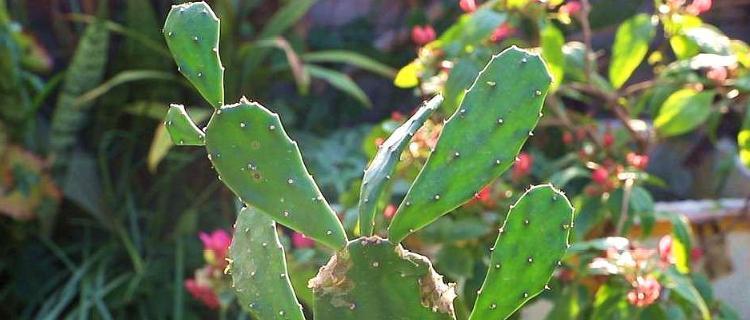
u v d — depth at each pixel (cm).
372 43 448
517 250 155
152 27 402
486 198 240
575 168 265
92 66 381
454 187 149
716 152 357
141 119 399
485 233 237
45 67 391
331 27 458
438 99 152
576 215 243
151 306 353
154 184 397
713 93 246
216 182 387
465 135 149
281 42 368
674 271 228
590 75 255
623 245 221
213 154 152
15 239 378
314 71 385
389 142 154
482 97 149
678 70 248
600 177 242
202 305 354
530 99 148
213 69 152
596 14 359
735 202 291
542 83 148
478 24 233
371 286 151
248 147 152
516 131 149
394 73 392
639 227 266
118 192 388
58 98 429
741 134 244
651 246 272
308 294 237
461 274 237
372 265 150
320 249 242
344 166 382
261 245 163
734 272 283
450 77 228
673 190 377
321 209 152
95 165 396
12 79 376
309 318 297
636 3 360
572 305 235
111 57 417
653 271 221
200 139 156
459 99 227
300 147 391
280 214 153
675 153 376
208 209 386
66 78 384
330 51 446
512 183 267
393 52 447
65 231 396
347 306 151
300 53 420
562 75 246
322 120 438
